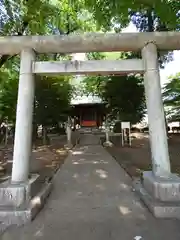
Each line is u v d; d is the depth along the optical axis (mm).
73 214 3756
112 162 8750
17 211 3469
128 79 15719
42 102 13961
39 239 2941
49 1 6543
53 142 16609
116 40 4316
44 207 4109
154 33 4320
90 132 21031
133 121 16344
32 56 4422
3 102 10422
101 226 3281
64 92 14922
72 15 7355
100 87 17516
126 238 2918
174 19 4082
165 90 16484
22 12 5891
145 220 3443
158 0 3822
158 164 4102
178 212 3508
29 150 4227
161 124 4199
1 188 3785
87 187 5410
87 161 9117
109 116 18297
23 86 4266
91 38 4285
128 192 4906
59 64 4402
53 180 6129
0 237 3018
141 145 14562
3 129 16172
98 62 4414
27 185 3875
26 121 4191
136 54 10211
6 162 8805
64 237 2980
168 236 2949
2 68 8578
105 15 4559
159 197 3785
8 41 4246
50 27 7691
